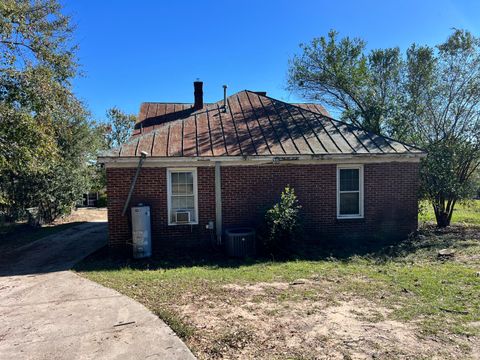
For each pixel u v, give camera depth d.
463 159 14.10
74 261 9.46
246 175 10.96
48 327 4.96
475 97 13.95
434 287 6.32
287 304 5.66
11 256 10.59
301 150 11.16
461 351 4.01
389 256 9.27
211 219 10.84
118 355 4.09
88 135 19.88
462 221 15.96
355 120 18.61
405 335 4.45
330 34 18.41
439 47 14.83
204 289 6.52
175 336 4.54
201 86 16.94
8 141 11.03
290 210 10.07
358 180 11.73
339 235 11.49
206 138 11.55
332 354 3.99
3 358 4.09
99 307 5.68
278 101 14.71
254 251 9.86
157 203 10.54
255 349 4.14
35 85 11.66
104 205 32.25
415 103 15.53
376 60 17.83
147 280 7.20
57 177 17.88
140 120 15.84
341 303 5.68
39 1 12.32
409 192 11.87
